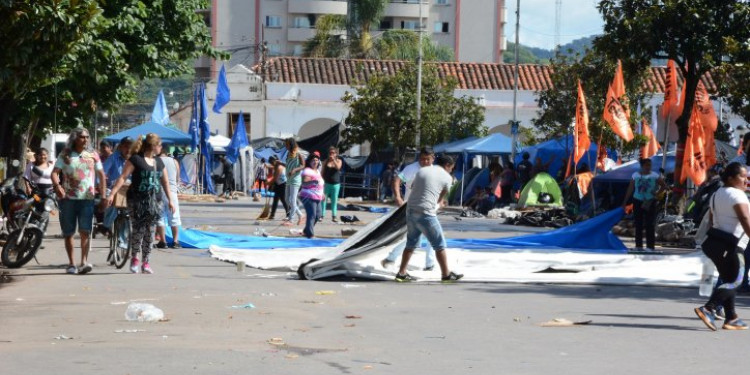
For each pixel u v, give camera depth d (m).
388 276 17.48
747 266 16.31
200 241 23.66
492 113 68.12
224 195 56.91
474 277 17.55
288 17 112.81
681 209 32.09
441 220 39.28
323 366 9.40
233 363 9.46
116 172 24.05
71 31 16.58
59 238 24.94
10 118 31.19
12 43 16.14
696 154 30.45
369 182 58.94
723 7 32.59
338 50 93.31
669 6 32.53
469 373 9.14
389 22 115.06
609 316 13.27
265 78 69.00
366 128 59.28
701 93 32.22
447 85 60.94
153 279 16.94
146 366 9.24
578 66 51.81
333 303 14.23
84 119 35.28
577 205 36.59
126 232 18.50
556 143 50.50
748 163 18.42
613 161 48.16
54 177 17.48
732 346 10.99
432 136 59.47
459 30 115.94
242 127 58.16
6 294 14.81
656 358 10.11
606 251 24.22
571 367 9.50
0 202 19.80
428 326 12.13
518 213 40.06
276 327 11.88
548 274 18.14
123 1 30.27
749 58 32.72
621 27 33.59
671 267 19.16
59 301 14.00
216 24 111.88
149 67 32.88
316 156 26.75
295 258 20.41
